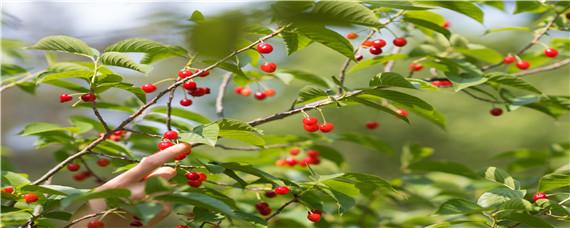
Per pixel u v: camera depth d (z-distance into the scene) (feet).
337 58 36.65
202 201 5.60
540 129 35.58
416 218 11.28
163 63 10.00
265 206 8.31
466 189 12.12
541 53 11.19
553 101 9.34
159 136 6.86
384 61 9.75
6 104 36.19
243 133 7.21
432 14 9.00
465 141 36.96
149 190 5.31
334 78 7.64
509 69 11.76
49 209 7.01
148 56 8.04
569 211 7.33
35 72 10.77
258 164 11.68
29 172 35.01
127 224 6.80
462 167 10.22
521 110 36.86
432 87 7.73
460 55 10.88
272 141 11.15
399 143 38.68
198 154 10.44
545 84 34.24
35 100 37.22
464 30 33.04
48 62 11.30
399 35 10.91
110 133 7.19
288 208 10.99
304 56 37.19
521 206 7.20
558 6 9.74
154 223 6.80
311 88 7.64
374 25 6.06
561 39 10.46
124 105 10.84
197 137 6.43
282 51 16.01
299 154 12.00
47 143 9.92
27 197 6.97
